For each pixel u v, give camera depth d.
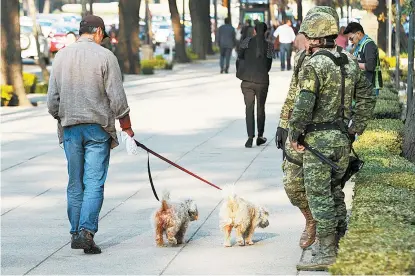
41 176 16.56
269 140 20.91
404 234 8.38
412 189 10.93
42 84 37.44
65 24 67.81
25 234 12.04
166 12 111.25
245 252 10.77
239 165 17.25
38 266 10.37
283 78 43.31
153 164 17.52
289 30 50.25
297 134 9.48
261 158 18.12
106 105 11.22
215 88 37.38
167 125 23.91
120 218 12.88
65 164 17.92
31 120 26.14
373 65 17.86
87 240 10.88
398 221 9.15
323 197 9.59
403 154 15.15
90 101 11.12
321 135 9.51
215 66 57.44
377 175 11.39
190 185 15.20
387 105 20.73
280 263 10.19
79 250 11.16
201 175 16.16
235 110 27.61
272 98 31.66
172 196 14.14
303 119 9.41
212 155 18.59
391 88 26.69
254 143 20.41
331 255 9.71
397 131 16.06
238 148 19.58
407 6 19.53
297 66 10.50
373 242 8.09
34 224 12.64
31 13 39.41
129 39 48.44
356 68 9.70
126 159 18.19
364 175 11.51
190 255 10.71
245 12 76.44
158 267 10.18
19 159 18.64
